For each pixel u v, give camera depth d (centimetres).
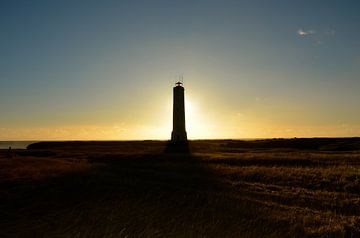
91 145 12256
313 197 2273
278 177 3042
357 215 1870
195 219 1797
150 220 1814
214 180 3069
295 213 1870
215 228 1631
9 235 1709
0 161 4828
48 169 3934
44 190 2750
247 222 1712
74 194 2569
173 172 3694
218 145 9044
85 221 1855
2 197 2564
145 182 3000
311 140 8775
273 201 2222
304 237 1495
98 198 2395
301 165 3816
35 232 1731
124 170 3859
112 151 7900
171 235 1562
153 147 8950
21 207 2302
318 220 1725
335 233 1512
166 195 2405
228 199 2222
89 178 3244
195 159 4819
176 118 8512
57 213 2075
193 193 2461
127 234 1599
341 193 2383
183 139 8506
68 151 8012
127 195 2441
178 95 8512
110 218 1872
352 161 3909
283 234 1536
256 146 8775
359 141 7744
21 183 3066
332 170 3206
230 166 3919
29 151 8031
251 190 2584
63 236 1634
